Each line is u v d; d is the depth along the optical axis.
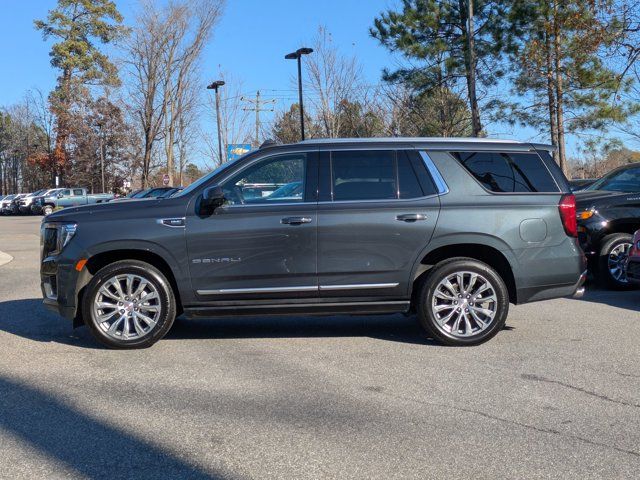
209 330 7.16
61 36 51.94
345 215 6.14
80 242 6.12
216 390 5.03
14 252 16.50
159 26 35.09
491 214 6.23
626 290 9.46
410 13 25.03
